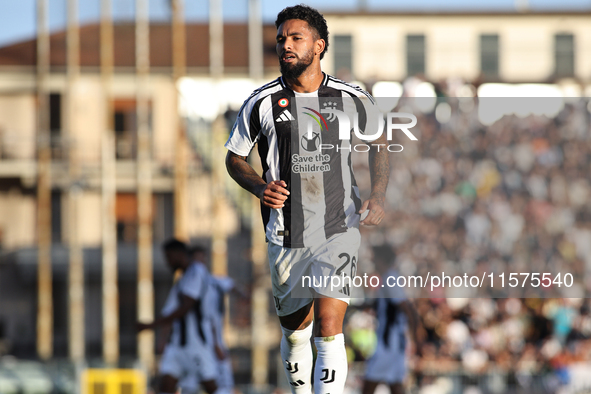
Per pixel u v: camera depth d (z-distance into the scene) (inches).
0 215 2970.0
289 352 517.7
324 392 462.3
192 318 1079.6
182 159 2586.1
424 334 1669.5
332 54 2652.6
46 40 2822.3
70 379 1493.6
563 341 1717.5
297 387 524.4
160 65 2901.1
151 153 2893.7
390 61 2684.5
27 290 2920.8
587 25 2783.0
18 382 1492.4
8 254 2940.5
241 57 2792.8
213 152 2413.9
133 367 1493.6
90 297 2770.7
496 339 1705.2
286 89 490.0
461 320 1715.1
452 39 2748.5
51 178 2795.3
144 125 2640.3
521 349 1691.7
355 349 1617.9
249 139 493.7
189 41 2864.2
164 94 2898.6
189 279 1063.6
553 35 2805.1
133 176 2881.4
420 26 2716.5
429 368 1635.1
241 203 2544.3
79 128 2906.0
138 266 2815.0
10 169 2883.9
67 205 2930.6
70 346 2509.8
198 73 2780.5
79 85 2930.6
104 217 2568.9
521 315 1742.1
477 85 2074.3
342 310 478.0
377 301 1135.6
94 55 2960.1
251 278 2411.4
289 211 483.5
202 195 2613.2
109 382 1481.3
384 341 1139.3
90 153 2881.4
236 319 2349.9
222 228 2491.4
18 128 2962.6
